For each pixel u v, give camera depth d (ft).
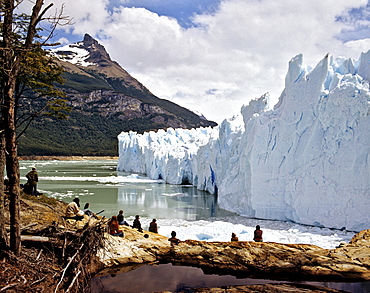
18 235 21.16
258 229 36.63
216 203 85.30
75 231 25.25
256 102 86.99
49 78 35.22
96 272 26.45
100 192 102.42
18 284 18.40
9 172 21.01
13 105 21.12
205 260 28.53
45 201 43.27
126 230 35.06
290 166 63.77
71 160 375.25
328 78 63.46
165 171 139.95
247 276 26.91
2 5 20.33
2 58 20.57
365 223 53.11
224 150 97.91
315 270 26.22
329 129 59.16
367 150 54.19
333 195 57.11
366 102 54.90
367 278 25.53
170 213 70.59
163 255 29.84
